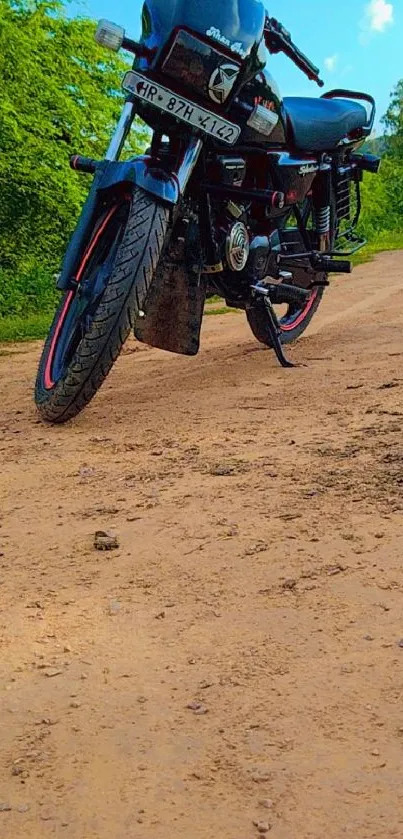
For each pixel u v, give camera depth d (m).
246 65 4.25
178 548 2.52
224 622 2.07
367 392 4.41
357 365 5.27
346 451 3.36
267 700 1.74
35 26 15.56
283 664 1.87
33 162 15.22
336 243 5.98
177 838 1.38
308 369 5.24
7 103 13.83
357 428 3.69
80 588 2.31
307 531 2.58
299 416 4.02
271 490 2.96
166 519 2.76
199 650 1.95
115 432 3.99
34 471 3.42
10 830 1.41
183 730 1.66
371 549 2.43
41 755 1.60
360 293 10.49
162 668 1.89
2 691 1.83
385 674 1.81
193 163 4.29
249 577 2.30
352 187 5.99
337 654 1.90
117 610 2.17
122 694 1.79
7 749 1.62
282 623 2.05
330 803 1.44
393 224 51.44
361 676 1.81
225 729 1.65
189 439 3.75
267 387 4.77
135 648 1.98
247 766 1.54
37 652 1.99
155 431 3.95
